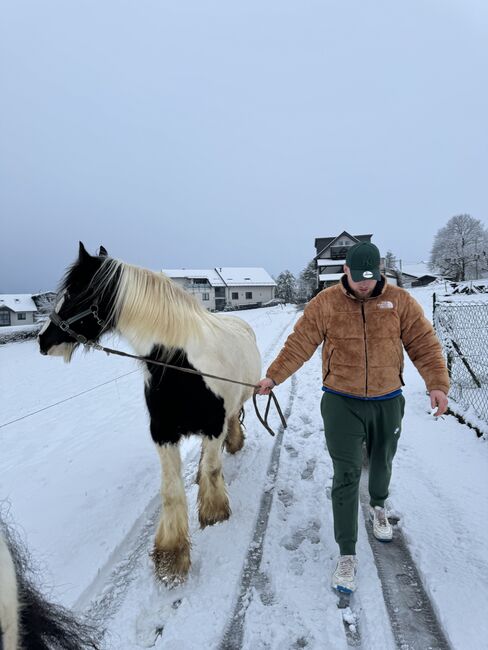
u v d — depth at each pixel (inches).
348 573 89.0
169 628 81.2
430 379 90.0
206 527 115.6
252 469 152.3
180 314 101.8
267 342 500.4
